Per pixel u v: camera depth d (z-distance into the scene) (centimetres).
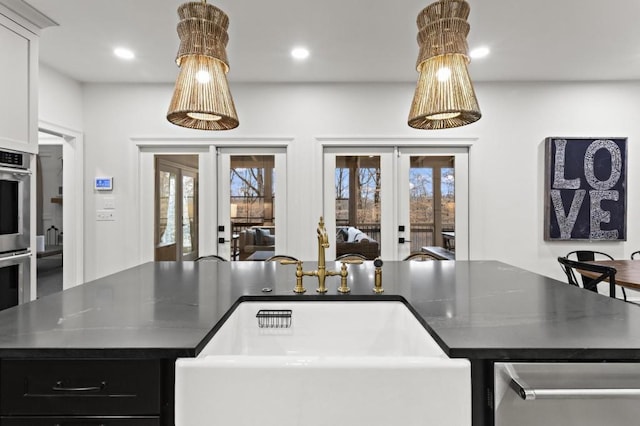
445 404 82
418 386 82
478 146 381
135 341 90
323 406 82
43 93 330
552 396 82
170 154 387
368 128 381
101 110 377
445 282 162
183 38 134
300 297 139
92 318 110
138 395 87
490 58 319
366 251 389
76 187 370
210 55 133
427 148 390
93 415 87
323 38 284
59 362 87
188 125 153
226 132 380
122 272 191
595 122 377
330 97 380
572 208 376
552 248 382
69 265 370
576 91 377
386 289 148
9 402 87
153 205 388
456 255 389
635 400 85
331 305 138
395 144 382
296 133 380
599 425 84
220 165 390
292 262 146
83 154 377
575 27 265
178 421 83
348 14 249
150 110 379
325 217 388
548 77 366
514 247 383
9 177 218
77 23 259
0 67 215
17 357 87
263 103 380
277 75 359
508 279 169
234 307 128
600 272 203
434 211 391
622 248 380
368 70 348
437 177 392
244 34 276
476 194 382
